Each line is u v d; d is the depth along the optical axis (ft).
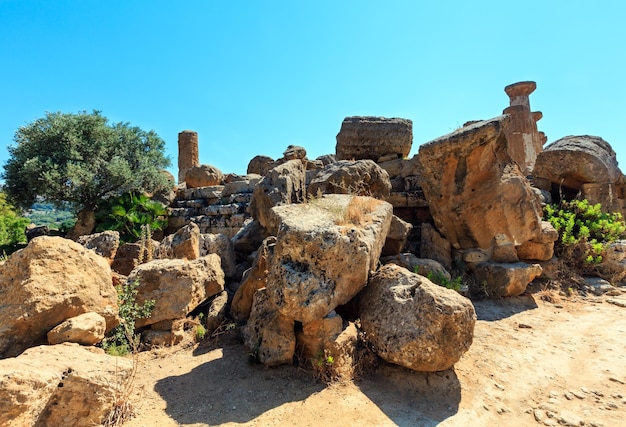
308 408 11.01
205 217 40.81
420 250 24.71
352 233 13.38
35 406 8.51
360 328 14.25
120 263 21.80
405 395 12.05
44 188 45.60
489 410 11.76
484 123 21.18
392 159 33.88
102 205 45.96
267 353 13.30
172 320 15.70
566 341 16.61
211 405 11.20
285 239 12.87
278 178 23.47
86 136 50.72
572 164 30.81
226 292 18.44
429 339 12.08
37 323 11.89
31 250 12.24
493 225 22.47
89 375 9.77
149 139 55.72
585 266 25.35
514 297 21.48
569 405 12.17
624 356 15.11
